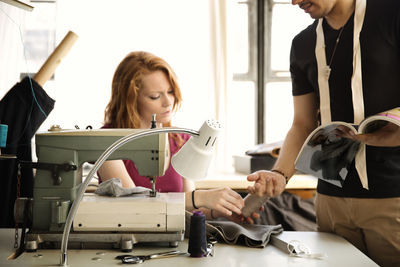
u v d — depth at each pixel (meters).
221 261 1.26
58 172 1.37
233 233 1.45
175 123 3.52
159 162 1.40
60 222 1.32
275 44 3.85
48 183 1.37
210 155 1.22
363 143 1.47
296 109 1.83
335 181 1.53
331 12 1.59
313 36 1.70
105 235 1.34
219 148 3.49
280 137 3.87
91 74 3.46
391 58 1.52
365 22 1.53
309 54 1.71
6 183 2.02
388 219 1.55
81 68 3.46
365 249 1.66
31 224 1.39
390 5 1.50
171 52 3.54
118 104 1.92
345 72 1.59
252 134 3.84
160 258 1.28
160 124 1.96
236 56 3.84
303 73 1.78
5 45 3.36
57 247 1.36
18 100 2.04
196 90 3.54
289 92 3.86
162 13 3.52
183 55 3.54
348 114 1.60
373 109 1.55
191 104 3.54
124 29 3.49
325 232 1.69
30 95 2.06
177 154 1.25
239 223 1.66
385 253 1.59
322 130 1.36
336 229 1.67
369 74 1.54
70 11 3.46
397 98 1.53
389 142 1.32
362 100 1.54
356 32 1.54
